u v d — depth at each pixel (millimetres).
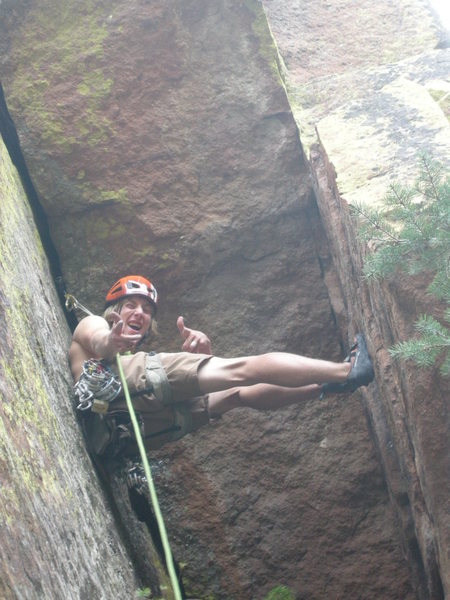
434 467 3658
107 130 5871
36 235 5262
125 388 3797
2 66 5949
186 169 5938
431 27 7039
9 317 3102
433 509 3723
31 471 2586
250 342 5789
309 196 6008
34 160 5781
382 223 3707
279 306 5879
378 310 4309
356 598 5176
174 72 6043
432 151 4605
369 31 7129
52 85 5914
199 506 5434
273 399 4574
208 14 6145
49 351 3844
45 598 2195
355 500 5422
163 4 6039
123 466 4234
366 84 6266
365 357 4328
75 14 6055
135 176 5863
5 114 5914
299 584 5238
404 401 3996
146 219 5816
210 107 6051
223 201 5941
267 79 6109
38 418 2973
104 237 5820
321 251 5980
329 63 6902
